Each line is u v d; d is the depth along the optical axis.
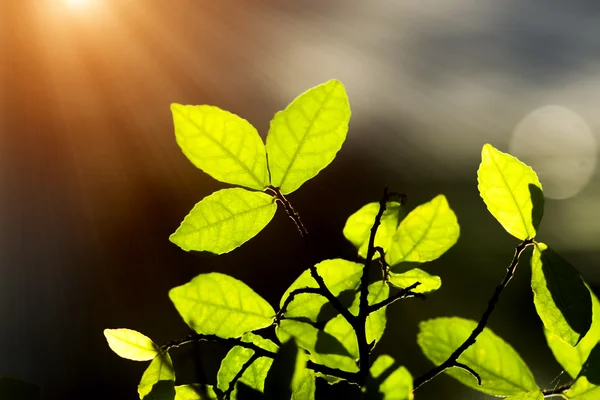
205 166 0.59
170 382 0.58
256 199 0.59
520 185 0.59
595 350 0.58
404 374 0.54
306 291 0.58
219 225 0.59
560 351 0.59
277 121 0.58
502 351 0.59
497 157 0.59
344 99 0.58
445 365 0.58
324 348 0.59
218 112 0.58
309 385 0.57
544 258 0.58
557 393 0.58
